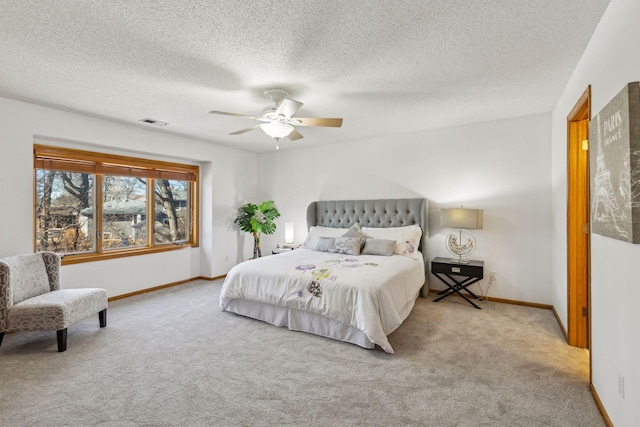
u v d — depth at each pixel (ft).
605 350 6.15
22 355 8.84
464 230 14.44
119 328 10.85
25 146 11.05
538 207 12.96
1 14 6.09
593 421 6.12
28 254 10.45
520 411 6.40
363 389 7.21
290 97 10.66
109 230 14.74
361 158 17.20
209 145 17.84
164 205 17.07
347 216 17.15
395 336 10.14
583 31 6.84
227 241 19.06
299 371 8.02
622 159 5.02
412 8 6.01
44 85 9.61
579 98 8.14
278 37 6.98
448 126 14.65
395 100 11.10
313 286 10.11
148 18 6.27
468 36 7.01
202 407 6.57
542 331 10.48
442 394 6.99
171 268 16.80
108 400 6.79
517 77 9.23
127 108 11.76
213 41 7.14
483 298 14.10
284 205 19.99
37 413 6.34
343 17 6.27
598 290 6.57
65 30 6.68
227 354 8.96
